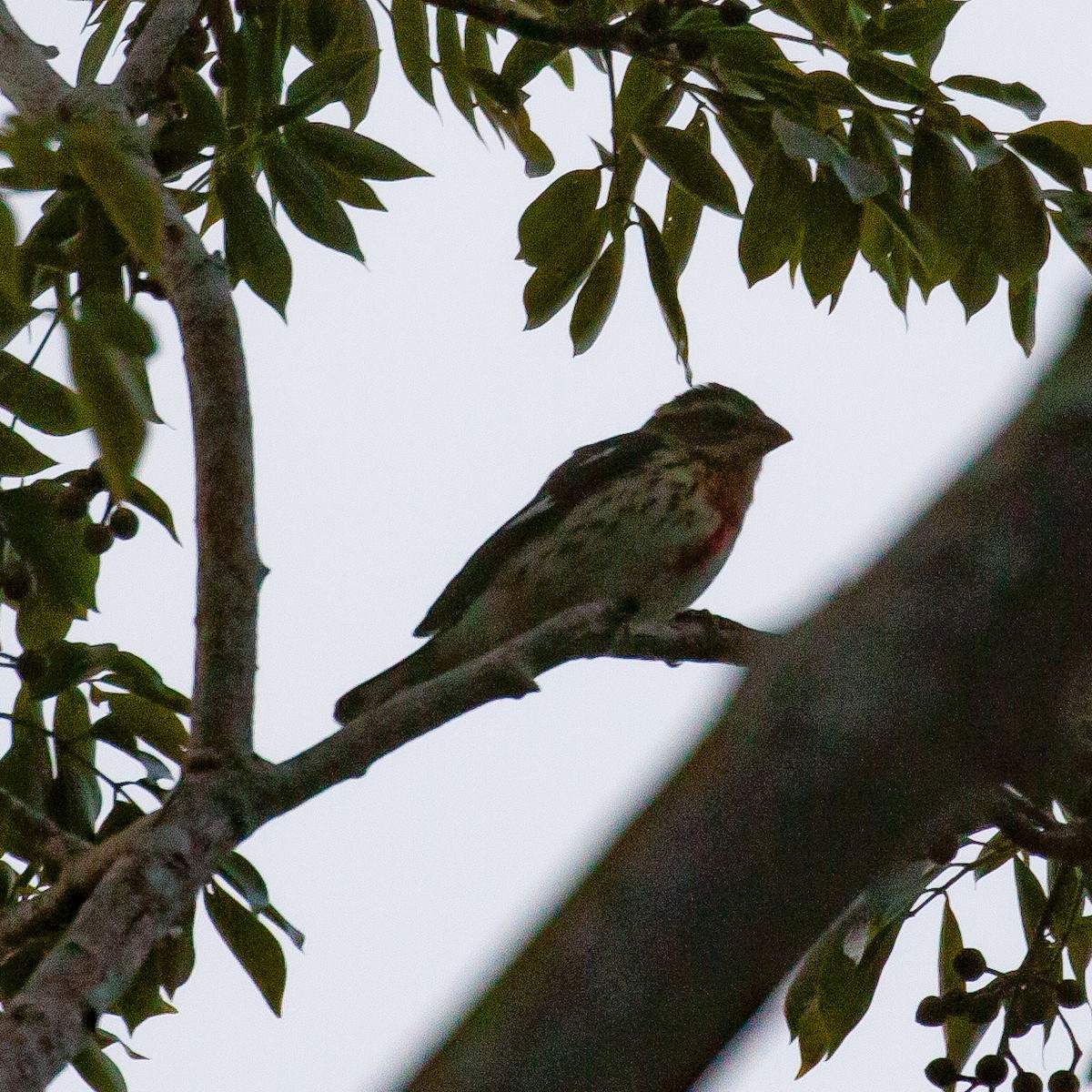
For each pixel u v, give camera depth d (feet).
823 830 13.37
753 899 13.28
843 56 37.42
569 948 13.47
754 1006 13.12
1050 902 35.01
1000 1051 33.37
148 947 23.47
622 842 13.69
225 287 27.94
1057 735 13.70
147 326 19.56
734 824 13.47
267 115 35.45
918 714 13.57
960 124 35.81
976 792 14.05
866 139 36.60
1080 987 33.58
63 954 22.74
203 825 24.86
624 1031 13.16
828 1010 34.73
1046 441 13.91
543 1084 13.17
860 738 13.56
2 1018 21.81
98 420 19.10
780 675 13.92
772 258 37.37
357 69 35.81
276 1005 32.83
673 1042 13.10
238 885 32.07
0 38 32.14
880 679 13.69
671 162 38.09
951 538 13.93
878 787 13.46
